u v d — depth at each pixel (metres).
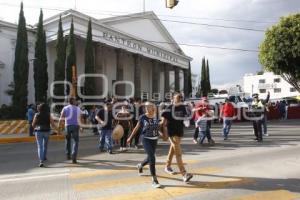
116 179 9.41
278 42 35.72
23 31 31.12
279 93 84.94
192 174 9.45
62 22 35.28
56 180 9.41
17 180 9.47
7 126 23.77
